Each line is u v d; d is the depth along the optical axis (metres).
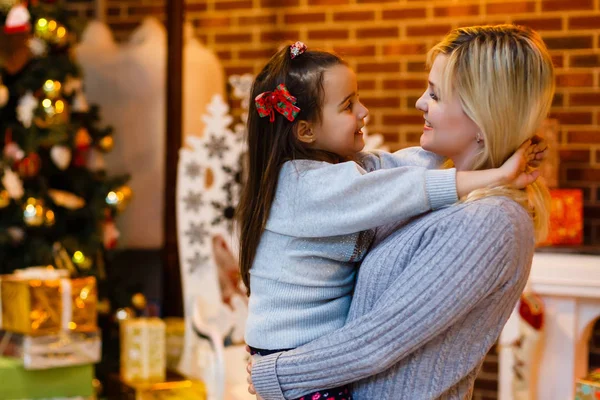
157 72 3.98
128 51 4.03
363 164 1.67
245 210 1.55
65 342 2.97
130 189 3.69
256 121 1.55
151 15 4.38
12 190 3.19
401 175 1.39
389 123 3.81
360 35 3.85
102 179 3.61
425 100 1.51
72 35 3.54
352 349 1.36
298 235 1.46
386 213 1.38
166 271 3.49
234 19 4.12
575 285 2.62
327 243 1.47
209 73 3.98
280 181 1.50
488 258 1.32
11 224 3.28
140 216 4.05
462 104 1.43
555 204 2.96
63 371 3.00
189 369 3.05
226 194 3.04
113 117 4.05
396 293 1.35
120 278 3.82
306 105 1.50
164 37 4.07
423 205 1.38
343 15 3.88
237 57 4.12
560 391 2.71
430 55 1.53
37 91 3.36
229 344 3.01
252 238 1.53
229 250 3.04
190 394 3.02
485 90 1.40
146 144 4.01
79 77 3.53
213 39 4.17
